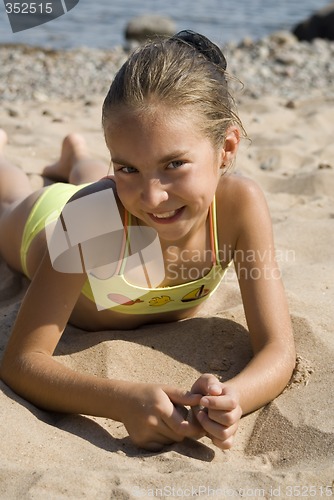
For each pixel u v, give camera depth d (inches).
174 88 84.8
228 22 486.0
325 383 94.3
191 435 85.4
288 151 195.8
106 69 336.2
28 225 120.3
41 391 91.2
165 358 101.0
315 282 122.4
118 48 397.4
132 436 86.4
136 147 84.4
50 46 394.6
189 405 85.4
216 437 84.0
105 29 451.2
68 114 234.5
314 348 101.1
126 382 89.0
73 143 161.5
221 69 93.3
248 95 286.4
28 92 285.3
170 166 85.7
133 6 525.0
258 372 91.7
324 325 107.3
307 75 331.6
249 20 494.6
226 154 95.3
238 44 407.5
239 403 88.3
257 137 210.1
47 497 73.6
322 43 407.2
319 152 199.3
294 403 91.7
